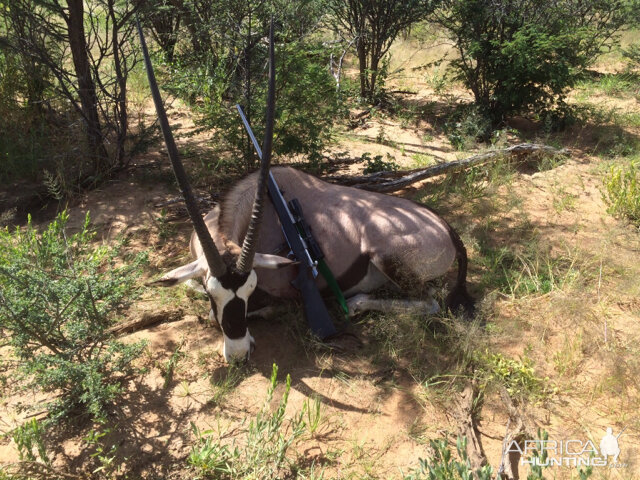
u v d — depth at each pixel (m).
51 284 3.81
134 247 5.52
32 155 6.56
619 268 5.17
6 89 7.53
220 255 3.76
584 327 4.41
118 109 7.26
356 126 9.29
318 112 6.88
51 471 3.21
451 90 11.30
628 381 3.92
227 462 3.31
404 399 3.87
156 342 4.36
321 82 6.93
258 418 3.40
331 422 3.67
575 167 7.50
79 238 4.90
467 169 7.11
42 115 7.46
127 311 4.65
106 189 6.54
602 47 14.92
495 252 5.46
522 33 8.66
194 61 8.22
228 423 3.65
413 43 13.70
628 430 3.58
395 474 3.32
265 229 4.62
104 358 3.78
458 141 8.56
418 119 9.62
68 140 6.89
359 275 4.57
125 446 3.48
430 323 4.51
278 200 4.53
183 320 4.62
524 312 4.62
